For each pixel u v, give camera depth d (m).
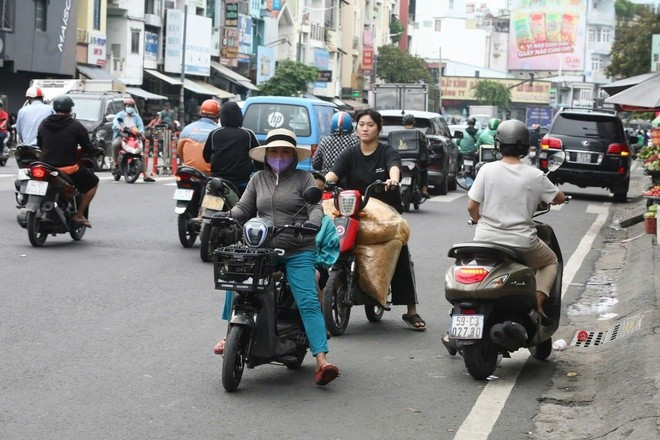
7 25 46.09
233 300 7.71
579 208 26.08
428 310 11.42
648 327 9.82
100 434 6.55
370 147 10.16
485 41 163.00
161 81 63.12
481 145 29.47
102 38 55.62
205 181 14.93
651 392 7.43
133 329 9.68
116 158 26.95
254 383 8.01
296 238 7.81
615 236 19.73
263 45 78.25
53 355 8.55
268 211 7.98
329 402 7.55
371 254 9.89
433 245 16.92
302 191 7.99
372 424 7.04
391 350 9.39
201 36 64.44
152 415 7.02
